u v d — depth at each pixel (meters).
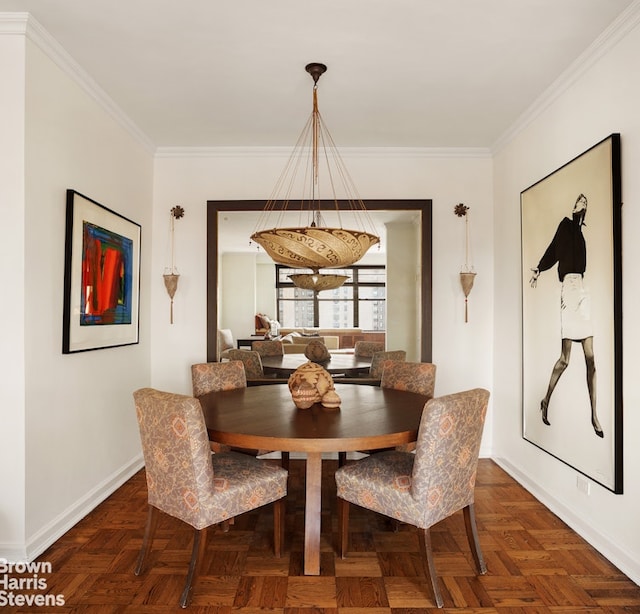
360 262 5.32
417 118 3.30
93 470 2.86
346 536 2.26
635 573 2.06
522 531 2.55
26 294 2.19
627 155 2.17
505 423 3.62
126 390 3.36
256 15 2.16
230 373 3.13
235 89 2.89
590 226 2.42
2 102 2.18
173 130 3.53
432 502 1.90
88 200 2.74
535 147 3.12
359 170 3.90
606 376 2.27
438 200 3.91
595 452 2.36
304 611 1.86
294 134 3.61
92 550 2.32
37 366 2.28
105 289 2.98
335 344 4.88
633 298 2.12
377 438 1.99
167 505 1.99
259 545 2.38
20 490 2.16
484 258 3.89
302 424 2.16
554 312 2.79
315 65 2.59
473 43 2.39
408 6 2.10
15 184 2.17
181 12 2.14
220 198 3.90
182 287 3.88
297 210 3.88
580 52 2.48
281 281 5.61
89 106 2.81
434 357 3.88
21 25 2.16
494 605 1.90
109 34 2.32
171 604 1.89
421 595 1.96
